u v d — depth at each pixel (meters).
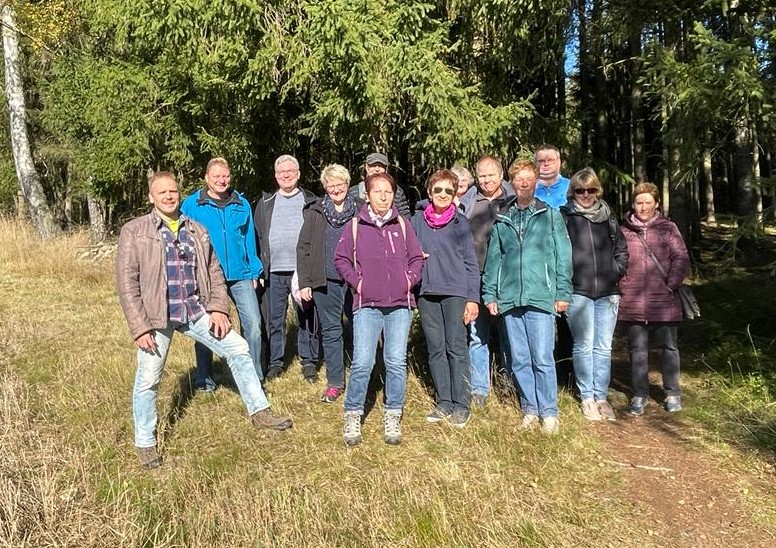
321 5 6.58
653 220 4.38
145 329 3.37
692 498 3.23
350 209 4.45
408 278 3.73
